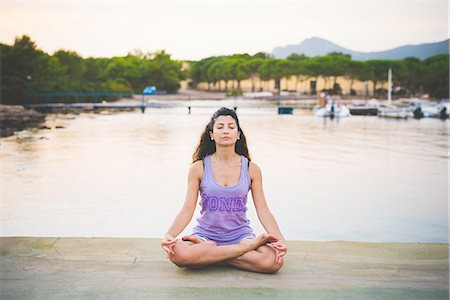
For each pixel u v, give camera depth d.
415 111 40.44
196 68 135.75
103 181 10.75
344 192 9.87
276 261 3.25
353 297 2.97
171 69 105.12
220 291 3.02
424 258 3.64
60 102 51.16
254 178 3.52
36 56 53.00
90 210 8.14
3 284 3.12
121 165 13.21
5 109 36.91
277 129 27.02
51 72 58.88
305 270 3.38
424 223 7.55
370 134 24.69
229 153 3.48
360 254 3.71
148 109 47.97
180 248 3.29
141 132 23.83
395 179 11.54
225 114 3.49
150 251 3.73
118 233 6.84
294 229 7.20
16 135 21.64
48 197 9.09
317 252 3.75
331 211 8.27
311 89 113.81
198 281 3.17
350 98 94.31
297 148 18.08
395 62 106.50
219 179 3.45
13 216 7.71
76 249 3.76
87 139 20.23
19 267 3.40
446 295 3.00
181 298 2.92
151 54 108.94
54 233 6.84
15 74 47.53
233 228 3.47
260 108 53.72
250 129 26.81
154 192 9.61
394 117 40.19
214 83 130.88
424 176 12.02
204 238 3.46
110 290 3.04
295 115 40.97
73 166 12.95
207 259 3.30
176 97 92.69
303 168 13.19
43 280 3.19
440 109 39.69
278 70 108.81
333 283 3.17
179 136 21.89
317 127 28.83
